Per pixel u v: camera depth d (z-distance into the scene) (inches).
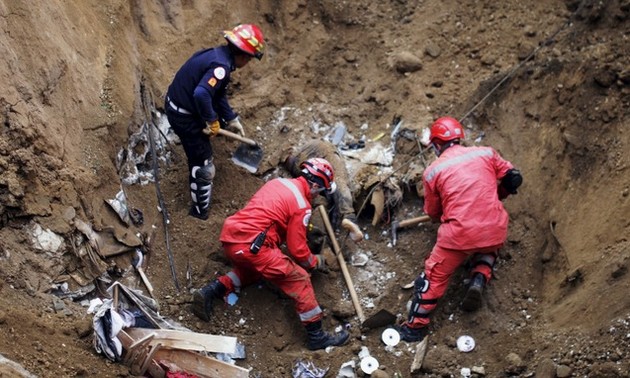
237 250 224.5
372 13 307.7
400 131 273.3
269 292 241.6
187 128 239.9
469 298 229.0
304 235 231.5
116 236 232.2
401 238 257.4
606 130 245.0
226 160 264.4
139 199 248.8
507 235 248.1
